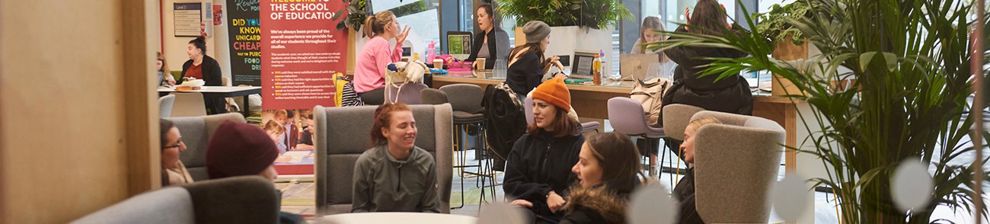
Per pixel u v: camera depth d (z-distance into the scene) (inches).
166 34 411.5
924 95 139.9
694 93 236.7
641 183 129.3
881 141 142.2
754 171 135.3
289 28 291.1
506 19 419.5
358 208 160.9
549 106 159.2
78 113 83.9
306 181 296.4
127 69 90.7
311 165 295.9
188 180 116.9
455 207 265.3
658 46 146.4
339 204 170.4
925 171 137.0
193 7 409.1
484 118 273.1
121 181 90.3
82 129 84.5
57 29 81.1
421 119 170.1
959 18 135.8
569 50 334.3
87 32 85.3
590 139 134.3
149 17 91.3
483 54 392.5
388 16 300.4
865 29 139.0
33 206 78.0
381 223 122.0
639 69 298.7
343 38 292.7
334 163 170.7
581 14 335.6
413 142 159.6
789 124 234.7
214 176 109.5
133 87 90.8
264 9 289.9
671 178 250.4
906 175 137.4
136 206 78.7
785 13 224.1
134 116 91.0
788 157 234.7
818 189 237.8
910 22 139.6
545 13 341.7
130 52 90.7
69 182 82.6
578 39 335.3
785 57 221.1
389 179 159.3
